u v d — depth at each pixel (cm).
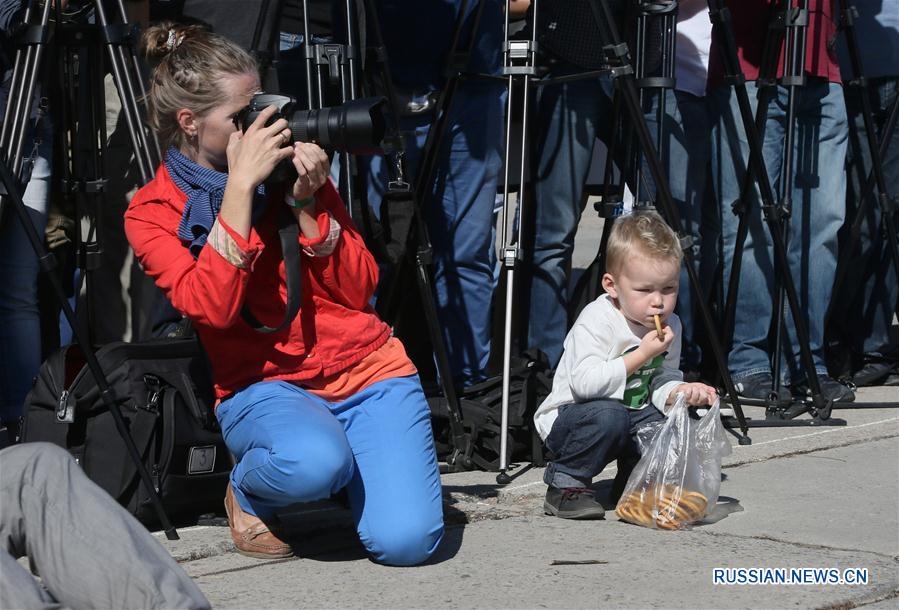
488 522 611
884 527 593
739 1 869
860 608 484
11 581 344
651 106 845
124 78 659
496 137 767
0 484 368
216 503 600
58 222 784
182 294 512
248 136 501
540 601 485
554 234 823
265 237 528
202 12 732
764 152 877
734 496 652
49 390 584
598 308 624
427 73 735
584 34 793
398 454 537
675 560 539
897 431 816
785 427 827
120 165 793
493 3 741
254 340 541
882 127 977
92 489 372
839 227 905
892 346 1038
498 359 868
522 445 730
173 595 359
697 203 892
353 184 719
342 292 545
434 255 768
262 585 510
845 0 856
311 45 669
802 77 811
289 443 508
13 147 629
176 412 581
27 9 631
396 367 560
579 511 609
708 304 930
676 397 612
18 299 727
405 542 527
